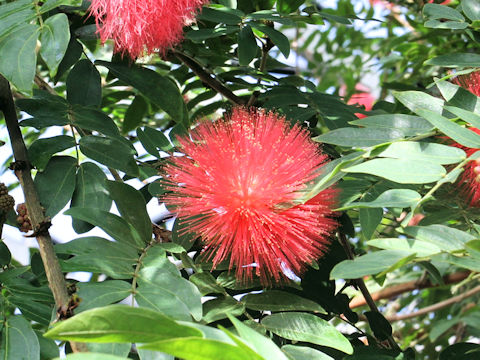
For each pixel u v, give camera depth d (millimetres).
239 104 526
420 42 735
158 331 302
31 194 416
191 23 466
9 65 388
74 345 342
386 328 463
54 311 370
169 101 476
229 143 406
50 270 381
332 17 509
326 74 910
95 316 298
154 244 416
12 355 371
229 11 469
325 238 421
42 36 396
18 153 428
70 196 422
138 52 424
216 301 413
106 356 285
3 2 454
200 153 406
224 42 530
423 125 403
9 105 439
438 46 674
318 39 918
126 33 413
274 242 398
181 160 417
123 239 406
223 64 532
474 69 436
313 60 928
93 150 437
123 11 407
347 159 395
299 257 403
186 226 430
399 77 788
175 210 412
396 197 372
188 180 406
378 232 548
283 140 409
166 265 392
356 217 561
